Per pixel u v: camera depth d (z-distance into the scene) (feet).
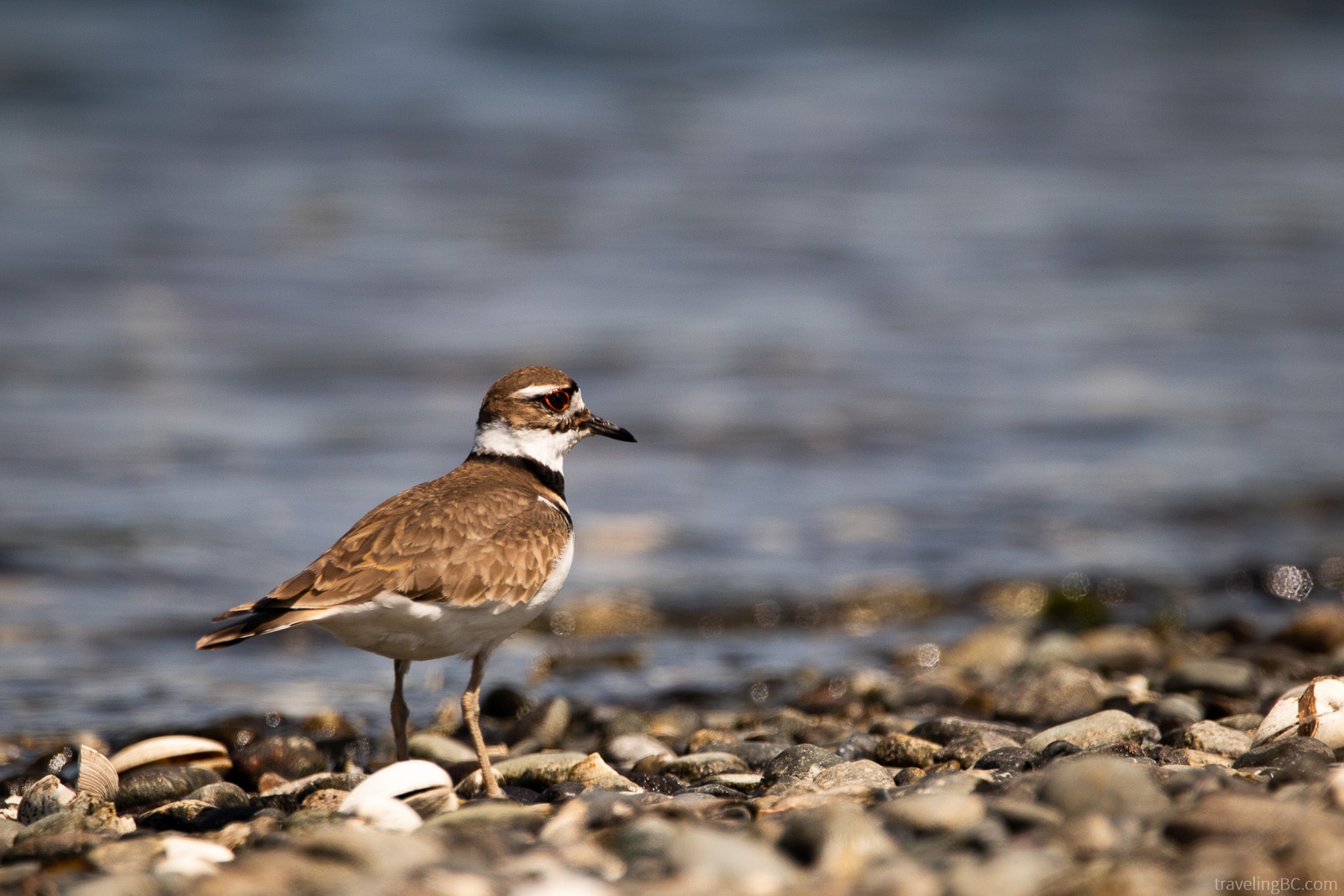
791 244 80.18
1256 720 28.30
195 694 33.99
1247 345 67.31
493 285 73.36
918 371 63.57
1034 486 51.90
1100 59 124.47
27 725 31.27
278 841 20.58
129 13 115.96
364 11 121.19
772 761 26.48
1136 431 57.06
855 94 110.63
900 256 79.00
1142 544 47.26
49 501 46.96
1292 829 18.08
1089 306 72.49
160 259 74.43
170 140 92.89
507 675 36.91
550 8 125.08
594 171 91.86
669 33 122.01
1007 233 83.10
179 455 51.78
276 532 45.01
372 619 23.57
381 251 77.36
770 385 61.62
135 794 25.57
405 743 25.66
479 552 24.32
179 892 18.02
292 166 90.22
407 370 62.08
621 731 30.81
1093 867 16.99
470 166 91.71
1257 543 47.42
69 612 39.04
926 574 44.47
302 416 56.70
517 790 24.98
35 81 100.48
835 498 50.70
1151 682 33.78
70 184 84.23
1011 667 36.52
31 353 62.44
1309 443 55.88
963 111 107.96
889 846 19.04
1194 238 82.74
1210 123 106.63
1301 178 94.02
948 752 26.40
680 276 75.46
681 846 18.53
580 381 61.52
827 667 37.60
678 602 42.01
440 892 17.24
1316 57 126.72
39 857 20.57
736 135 99.96
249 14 117.29
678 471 53.01
